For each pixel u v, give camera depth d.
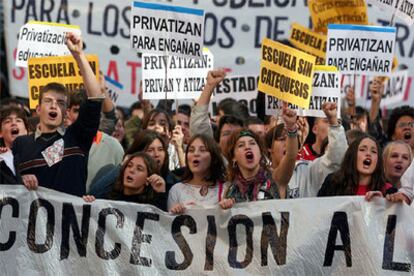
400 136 11.17
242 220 8.65
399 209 8.56
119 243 8.66
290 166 8.95
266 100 10.59
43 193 8.66
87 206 8.67
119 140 11.63
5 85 15.37
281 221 8.62
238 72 14.44
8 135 9.81
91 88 8.78
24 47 11.26
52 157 8.82
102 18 14.27
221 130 10.24
